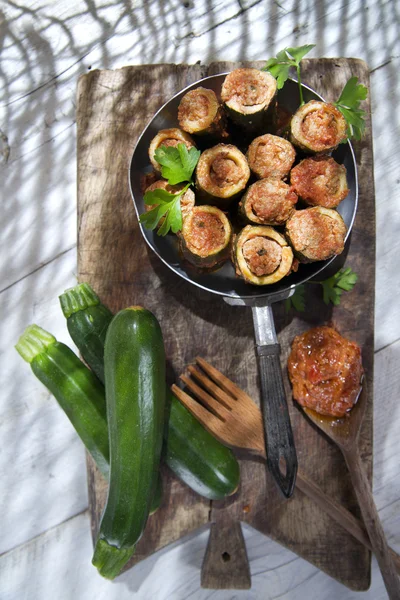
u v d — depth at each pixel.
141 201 0.70
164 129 0.68
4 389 0.83
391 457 0.81
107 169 0.75
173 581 0.80
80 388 0.69
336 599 0.80
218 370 0.74
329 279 0.73
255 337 0.69
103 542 0.65
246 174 0.65
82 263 0.75
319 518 0.74
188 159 0.64
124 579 0.81
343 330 0.74
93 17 0.85
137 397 0.63
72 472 0.82
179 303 0.74
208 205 0.66
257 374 0.74
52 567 0.81
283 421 0.68
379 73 0.83
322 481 0.73
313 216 0.64
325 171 0.65
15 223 0.84
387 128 0.83
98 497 0.74
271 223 0.65
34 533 0.82
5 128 0.85
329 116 0.64
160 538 0.74
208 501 0.74
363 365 0.74
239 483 0.74
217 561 0.75
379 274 0.81
